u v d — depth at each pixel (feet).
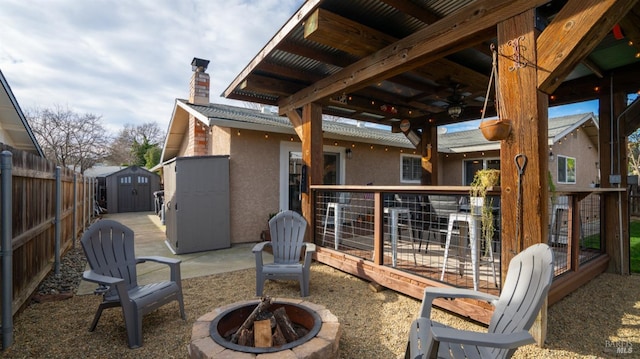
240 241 22.49
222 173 21.33
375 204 13.16
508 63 8.69
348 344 8.45
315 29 10.89
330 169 27.25
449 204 13.60
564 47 7.70
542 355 7.93
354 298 11.81
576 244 12.36
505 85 8.79
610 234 15.20
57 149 57.11
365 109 20.62
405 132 24.27
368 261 13.60
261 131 23.45
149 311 8.80
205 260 17.85
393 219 14.34
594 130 36.88
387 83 17.28
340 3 10.78
